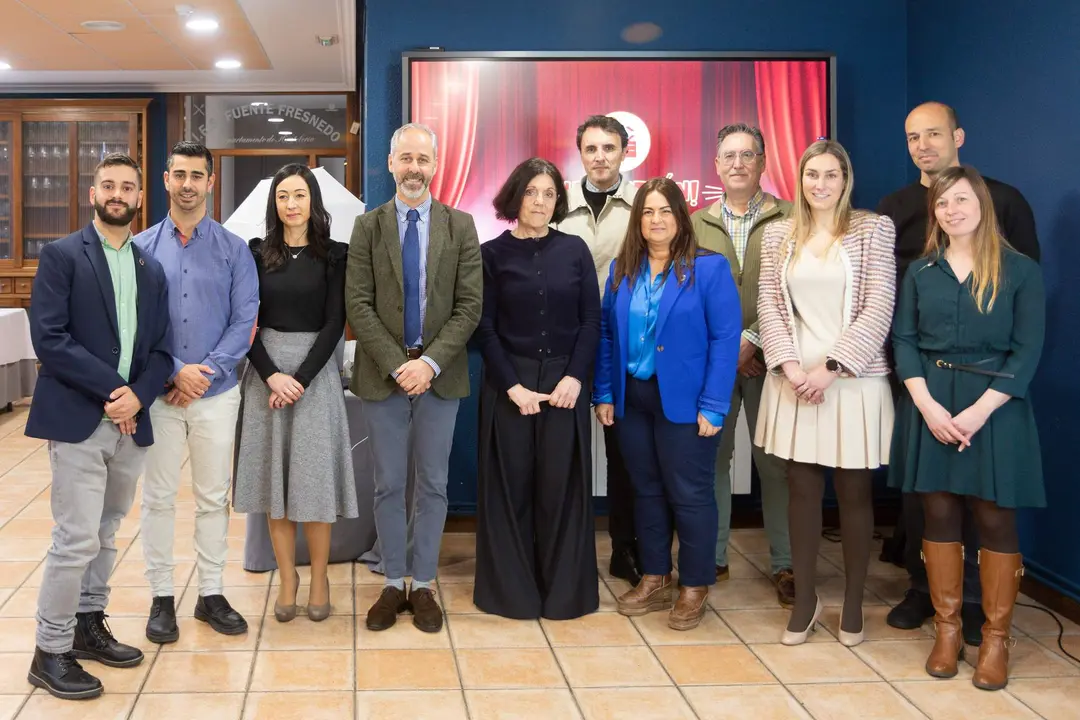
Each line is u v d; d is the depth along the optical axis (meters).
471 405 4.21
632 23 4.19
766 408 2.99
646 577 3.23
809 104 4.14
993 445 2.63
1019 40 3.42
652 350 3.06
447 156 4.12
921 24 4.12
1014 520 2.68
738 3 4.20
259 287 2.97
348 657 2.81
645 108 4.13
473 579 3.56
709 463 3.08
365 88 4.23
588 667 2.76
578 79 4.12
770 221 3.42
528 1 4.16
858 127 4.27
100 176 2.52
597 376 3.25
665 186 3.03
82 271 2.48
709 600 3.37
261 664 2.74
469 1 4.14
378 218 3.03
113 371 2.47
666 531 3.21
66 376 2.42
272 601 3.28
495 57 4.09
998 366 2.65
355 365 3.09
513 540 3.16
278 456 2.94
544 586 3.19
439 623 3.02
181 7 6.11
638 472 3.16
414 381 2.91
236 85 8.72
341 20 6.35
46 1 6.02
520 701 2.54
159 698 2.52
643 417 3.13
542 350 3.12
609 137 3.51
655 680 2.68
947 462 2.69
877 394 2.85
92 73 8.19
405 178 2.96
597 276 3.49
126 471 2.63
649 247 3.12
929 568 2.77
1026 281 2.65
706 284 3.01
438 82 4.10
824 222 2.92
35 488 4.89
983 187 2.67
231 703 2.50
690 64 4.12
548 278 3.12
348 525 3.69
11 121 8.60
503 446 3.14
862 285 2.85
